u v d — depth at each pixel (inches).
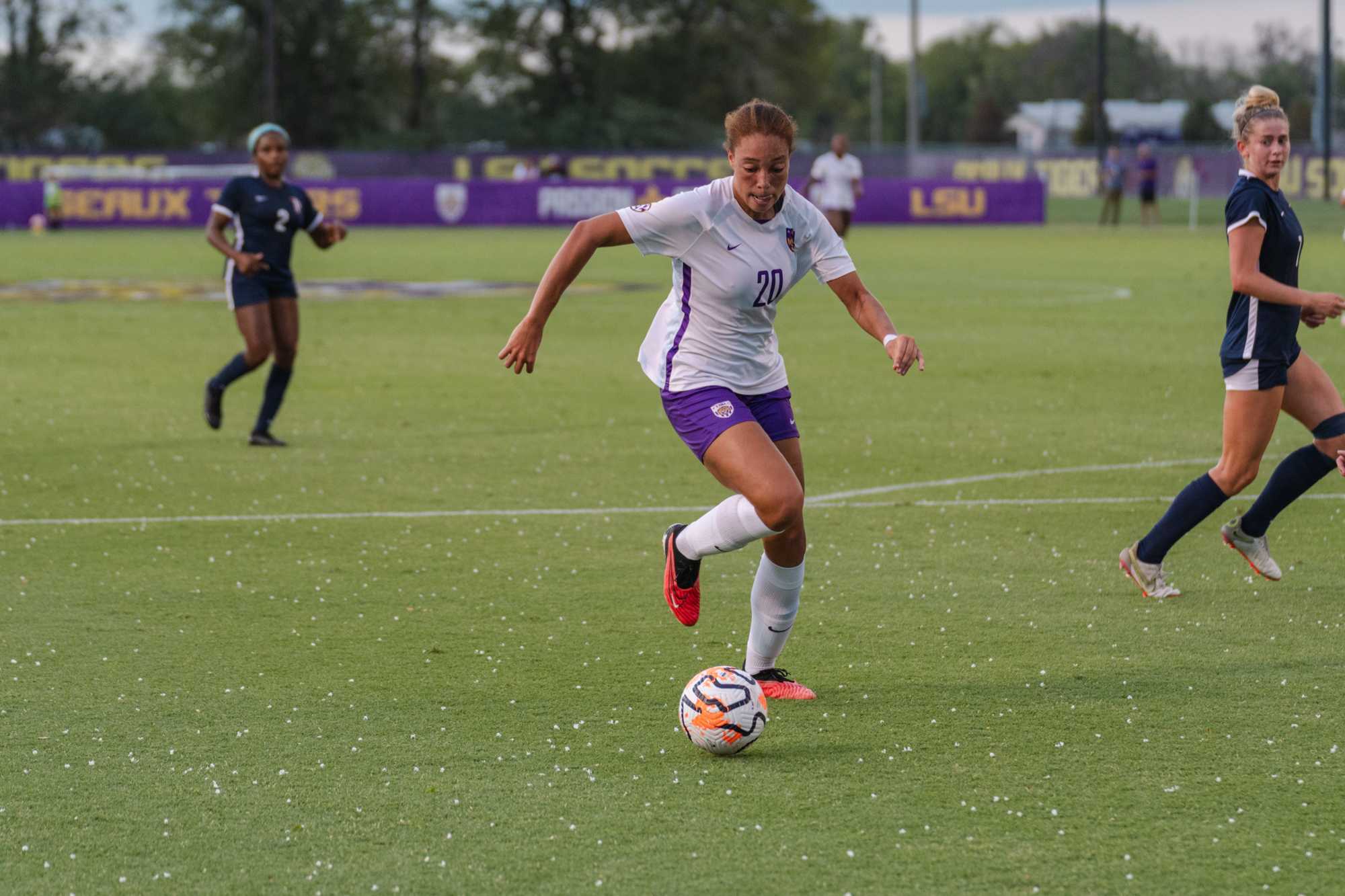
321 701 784.3
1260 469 1435.8
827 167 5152.6
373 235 6250.0
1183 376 2118.6
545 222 7047.2
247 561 1097.4
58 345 2524.6
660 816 631.8
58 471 1435.8
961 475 1419.8
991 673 836.0
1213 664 848.9
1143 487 1363.2
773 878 571.8
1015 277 3988.7
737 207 751.1
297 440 1625.2
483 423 1736.0
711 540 769.6
